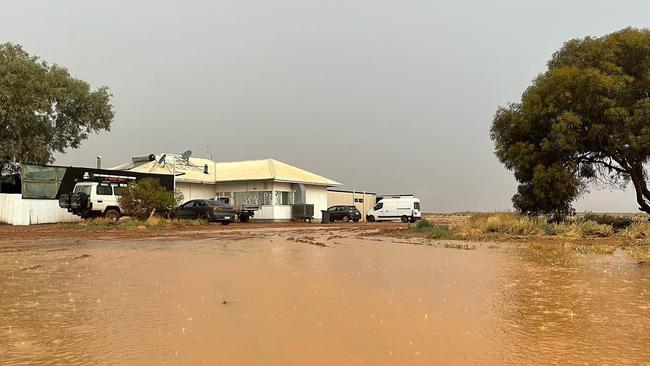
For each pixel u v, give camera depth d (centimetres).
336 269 1094
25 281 917
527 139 2814
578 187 2608
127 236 2172
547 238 2033
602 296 778
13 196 3134
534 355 479
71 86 4478
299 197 4644
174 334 551
